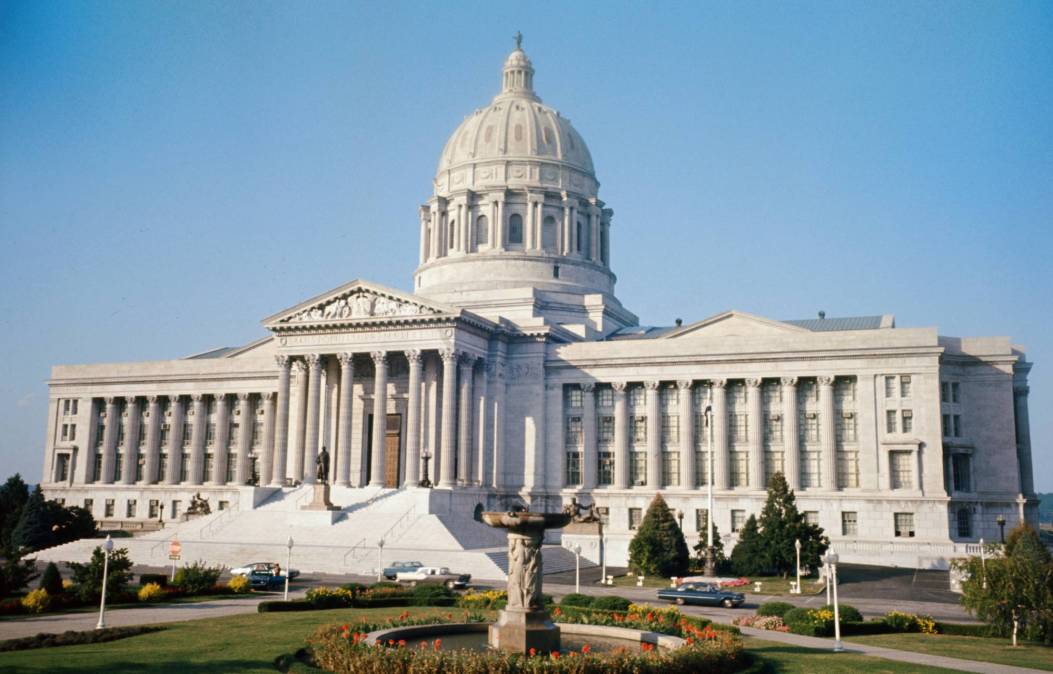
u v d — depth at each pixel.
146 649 41.88
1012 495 99.62
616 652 35.25
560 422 112.81
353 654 35.81
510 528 40.50
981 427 101.88
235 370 128.50
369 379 116.31
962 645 48.06
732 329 110.56
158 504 129.50
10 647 42.81
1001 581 51.06
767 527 83.19
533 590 40.25
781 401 105.38
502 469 112.44
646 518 84.06
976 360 102.75
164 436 133.50
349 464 108.75
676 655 35.72
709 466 86.25
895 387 100.69
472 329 108.75
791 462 103.12
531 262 130.88
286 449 111.62
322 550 88.31
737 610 62.50
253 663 38.19
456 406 107.56
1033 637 50.22
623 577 82.88
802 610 54.00
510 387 114.75
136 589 64.88
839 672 38.38
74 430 138.00
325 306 111.75
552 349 114.50
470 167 138.12
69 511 109.31
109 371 136.00
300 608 57.91
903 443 98.75
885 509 98.44
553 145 138.62
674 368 109.25
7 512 114.00
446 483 103.00
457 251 134.62
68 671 36.19
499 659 34.12
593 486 110.75
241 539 95.50
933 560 90.75
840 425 103.06
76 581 65.25
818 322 115.56
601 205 140.50
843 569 89.81
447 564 83.44
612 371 111.56
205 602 63.56
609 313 130.50
